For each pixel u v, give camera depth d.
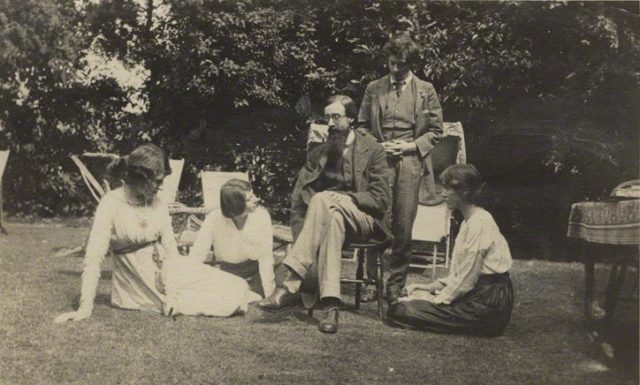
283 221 8.55
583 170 6.94
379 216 4.26
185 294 4.12
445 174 4.09
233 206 4.54
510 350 3.56
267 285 4.52
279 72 8.68
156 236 4.21
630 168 6.77
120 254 4.17
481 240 3.90
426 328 3.94
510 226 7.25
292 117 8.72
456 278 3.92
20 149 9.89
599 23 6.59
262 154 8.73
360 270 4.59
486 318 3.81
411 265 6.46
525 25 6.97
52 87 9.66
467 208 4.05
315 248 3.98
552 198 7.08
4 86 9.62
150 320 3.90
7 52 9.39
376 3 7.89
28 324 3.71
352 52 8.41
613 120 6.82
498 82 7.20
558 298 4.86
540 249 7.18
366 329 3.94
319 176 4.54
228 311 4.13
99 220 4.05
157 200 4.29
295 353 3.35
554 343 3.69
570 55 6.88
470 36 7.30
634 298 4.56
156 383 2.86
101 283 5.24
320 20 8.38
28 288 4.71
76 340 3.44
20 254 6.45
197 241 4.63
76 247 6.96
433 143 4.76
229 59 8.79
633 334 3.83
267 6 8.58
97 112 9.65
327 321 3.83
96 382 2.84
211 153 8.88
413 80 4.89
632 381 3.04
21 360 3.10
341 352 3.41
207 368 3.07
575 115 6.94
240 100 8.72
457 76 7.28
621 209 3.36
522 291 5.17
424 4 7.57
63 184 10.01
